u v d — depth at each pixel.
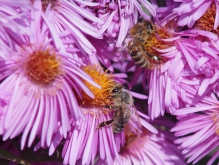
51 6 0.20
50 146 0.19
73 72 0.19
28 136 0.20
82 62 0.20
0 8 0.18
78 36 0.20
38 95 0.19
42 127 0.19
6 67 0.19
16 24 0.18
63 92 0.19
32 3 0.19
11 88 0.19
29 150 0.20
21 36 0.19
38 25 0.19
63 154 0.20
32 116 0.19
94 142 0.20
